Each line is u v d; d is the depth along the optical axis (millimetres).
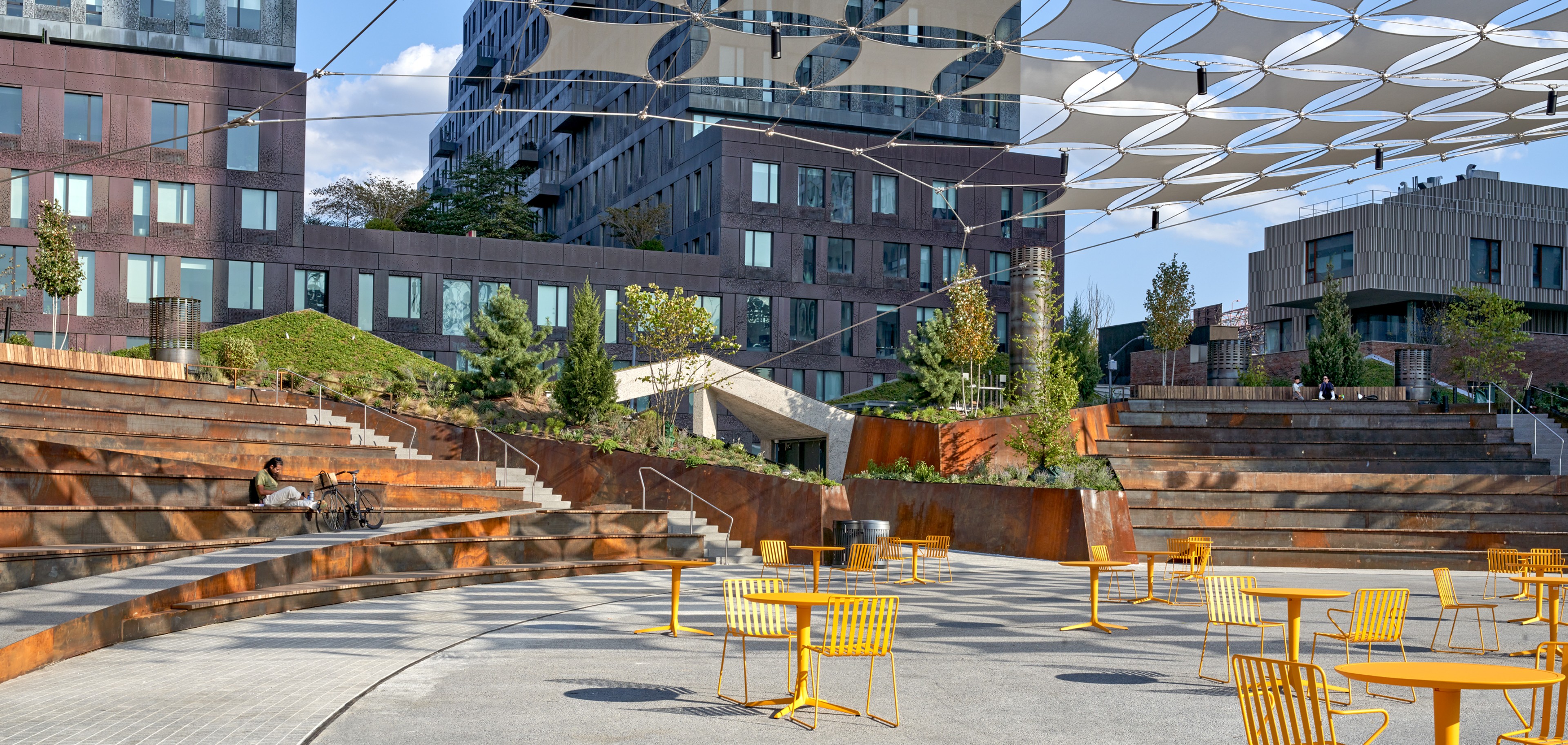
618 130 59156
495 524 19203
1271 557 24625
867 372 50531
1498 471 29875
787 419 32406
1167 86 21016
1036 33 18766
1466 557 24125
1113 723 7895
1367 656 11383
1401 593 9930
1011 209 53531
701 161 50438
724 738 7297
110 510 13609
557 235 66312
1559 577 12695
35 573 11664
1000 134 58125
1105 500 24000
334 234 43281
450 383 31109
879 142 51469
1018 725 7812
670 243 53062
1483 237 63250
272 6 44719
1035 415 27766
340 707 8016
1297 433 32031
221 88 41719
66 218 31438
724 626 13172
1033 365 32312
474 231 46875
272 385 28500
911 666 10406
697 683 9297
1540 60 19469
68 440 18797
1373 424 32750
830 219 50344
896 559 21891
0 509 12320
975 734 7523
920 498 27156
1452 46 18844
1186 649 11680
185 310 27438
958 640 12234
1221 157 25594
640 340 31438
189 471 17438
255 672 9438
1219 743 7262
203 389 24031
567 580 18844
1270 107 22125
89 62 40094
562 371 32125
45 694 8398
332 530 17219
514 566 18641
